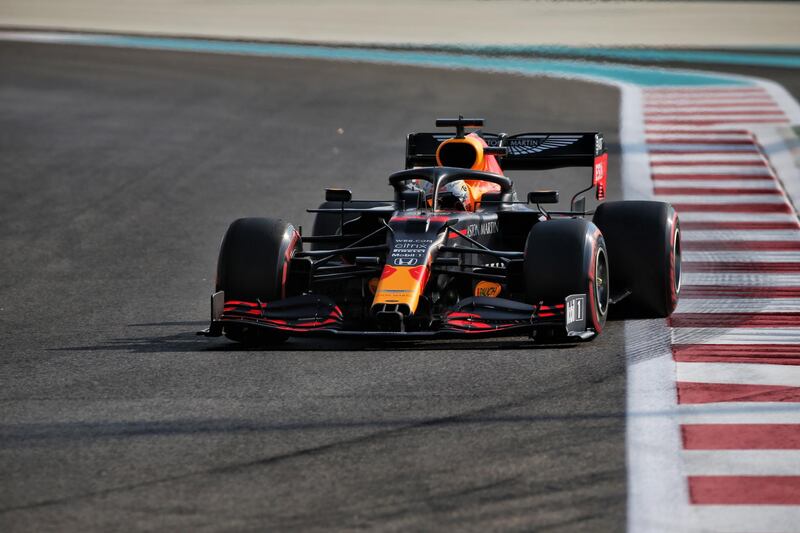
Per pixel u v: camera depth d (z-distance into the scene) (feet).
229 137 237.86
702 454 69.87
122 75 333.83
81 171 205.67
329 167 205.05
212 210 173.68
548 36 423.64
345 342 99.76
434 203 104.06
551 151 126.11
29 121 258.98
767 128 231.09
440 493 64.23
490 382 85.20
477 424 75.72
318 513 61.82
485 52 377.50
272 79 322.96
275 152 220.64
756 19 490.08
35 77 328.90
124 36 443.73
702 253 139.54
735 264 133.08
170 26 484.33
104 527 60.70
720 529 59.31
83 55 380.99
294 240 100.37
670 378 86.07
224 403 81.71
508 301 93.91
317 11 547.08
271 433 74.90
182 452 71.77
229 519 61.36
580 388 83.46
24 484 67.10
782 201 169.78
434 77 321.73
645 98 275.39
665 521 60.34
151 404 81.97
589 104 267.39
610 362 90.63
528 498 63.41
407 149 129.08
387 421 76.69
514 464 68.44
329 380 86.84
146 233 158.92
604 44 396.57
